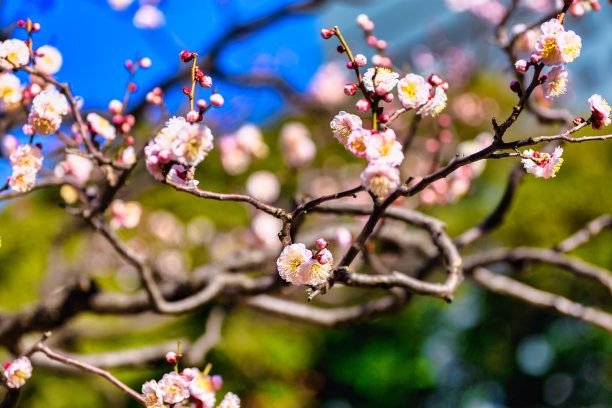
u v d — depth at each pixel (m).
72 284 3.06
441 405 9.75
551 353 9.52
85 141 2.10
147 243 6.93
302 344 8.38
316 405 8.98
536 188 8.84
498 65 7.32
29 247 7.04
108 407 6.26
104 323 4.88
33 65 1.94
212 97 1.56
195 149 1.47
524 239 8.53
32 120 1.89
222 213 7.28
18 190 1.91
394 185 1.38
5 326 3.04
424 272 3.23
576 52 1.45
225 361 6.39
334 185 6.94
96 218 2.56
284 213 1.59
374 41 2.67
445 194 3.59
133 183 3.97
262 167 7.32
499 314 9.46
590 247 8.23
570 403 9.41
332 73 6.86
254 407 6.64
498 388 9.85
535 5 4.81
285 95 5.63
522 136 7.11
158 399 1.72
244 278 2.98
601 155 9.20
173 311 2.77
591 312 3.33
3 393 2.96
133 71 2.31
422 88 1.54
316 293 1.61
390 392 9.36
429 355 9.76
